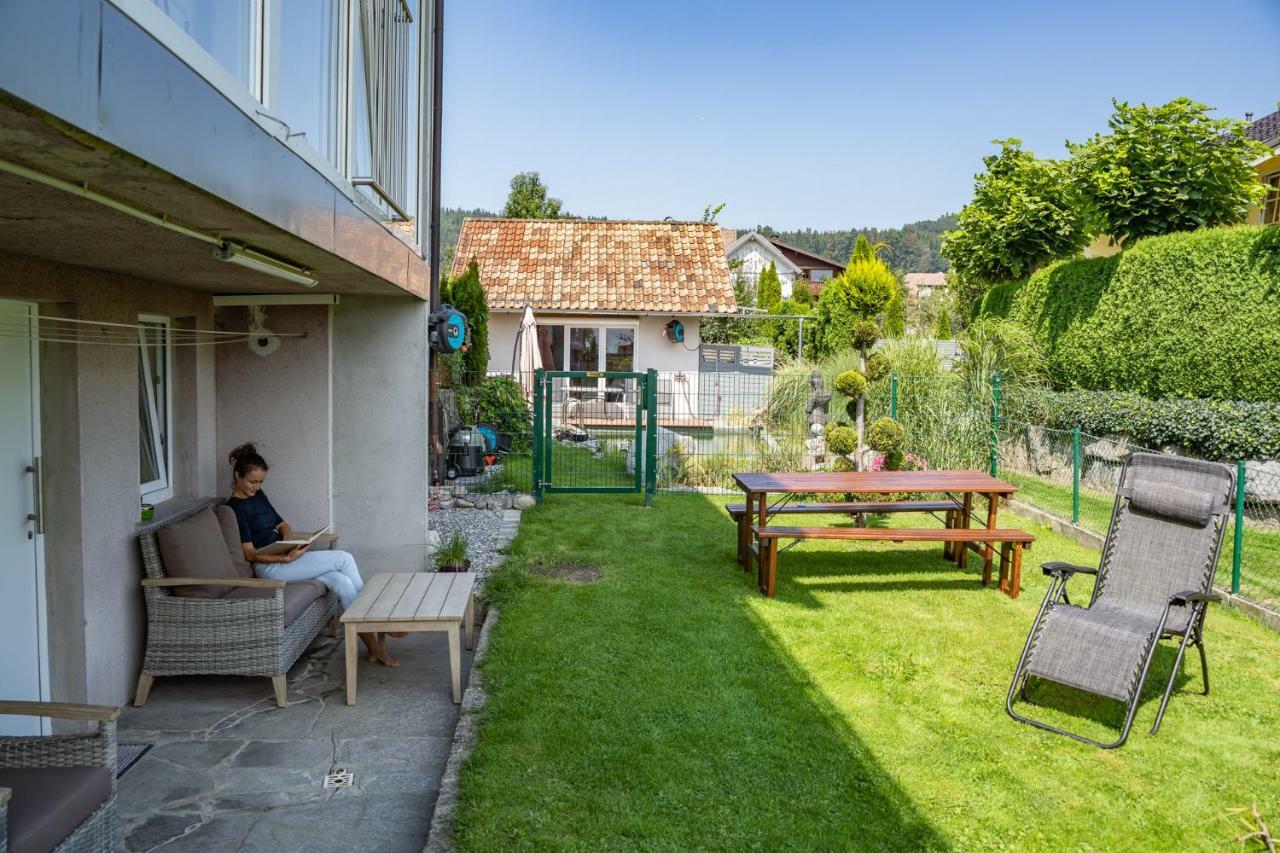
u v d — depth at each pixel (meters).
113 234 2.97
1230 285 10.27
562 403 16.91
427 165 6.76
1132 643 4.54
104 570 4.40
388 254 5.11
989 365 12.47
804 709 4.59
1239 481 6.72
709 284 19.42
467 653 5.68
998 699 4.82
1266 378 9.91
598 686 4.77
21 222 2.70
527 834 3.30
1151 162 12.63
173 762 4.04
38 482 4.09
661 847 3.26
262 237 3.14
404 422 6.68
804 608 6.43
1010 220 15.68
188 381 5.85
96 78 1.64
